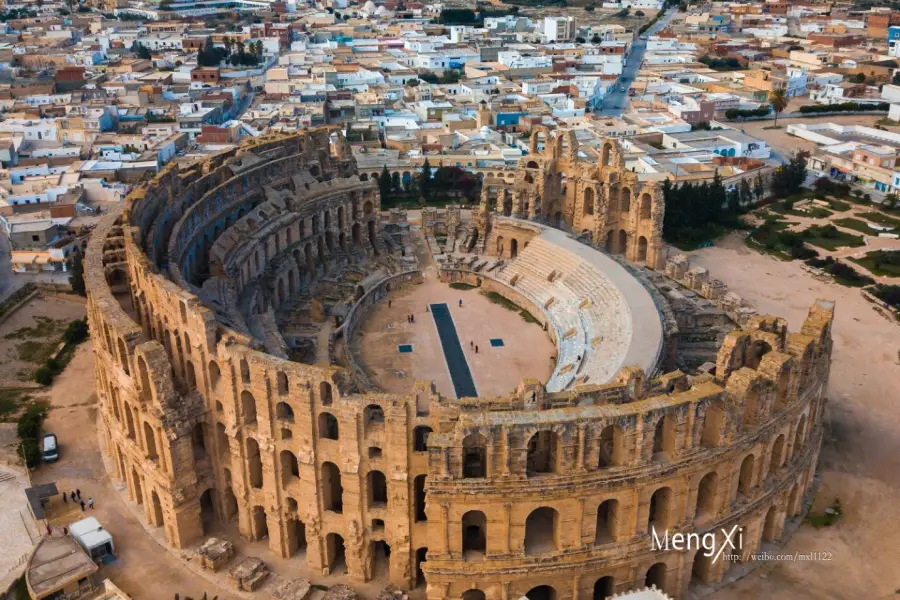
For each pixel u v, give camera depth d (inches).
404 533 3853.3
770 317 4271.7
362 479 3811.5
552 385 5383.9
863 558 4101.9
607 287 6102.4
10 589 3996.1
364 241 7637.8
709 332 5890.8
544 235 7091.5
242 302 5885.8
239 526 4303.6
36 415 5364.2
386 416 3656.5
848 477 4741.6
